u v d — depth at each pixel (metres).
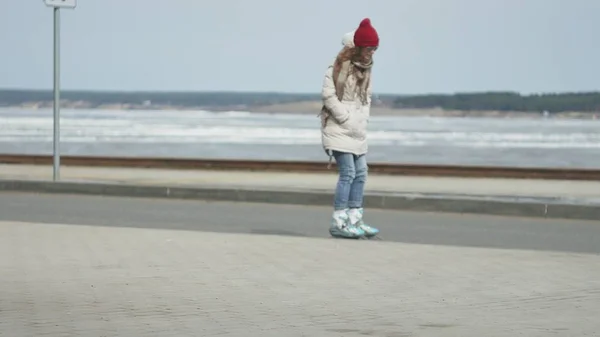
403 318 8.96
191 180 23.44
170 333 8.21
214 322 8.67
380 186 22.50
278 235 14.81
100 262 11.85
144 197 21.30
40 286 10.30
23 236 14.09
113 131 119.00
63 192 21.92
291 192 20.36
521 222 17.91
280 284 10.59
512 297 10.02
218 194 20.83
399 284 10.69
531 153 69.31
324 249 13.20
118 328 8.38
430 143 92.50
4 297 9.70
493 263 12.19
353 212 14.84
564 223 17.84
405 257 12.60
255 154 61.56
